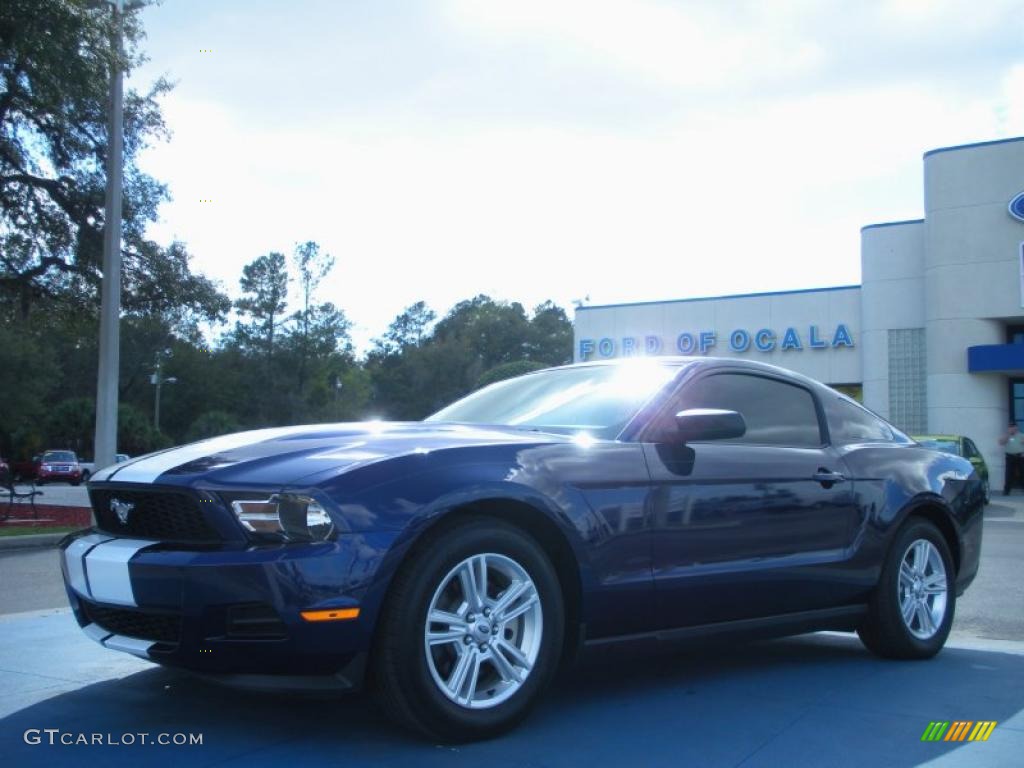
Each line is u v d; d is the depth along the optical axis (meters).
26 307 20.67
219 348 78.75
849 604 4.87
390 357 103.25
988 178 25.88
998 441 25.66
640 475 3.96
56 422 52.53
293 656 3.15
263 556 3.16
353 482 3.30
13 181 18.95
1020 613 7.12
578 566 3.72
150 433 54.78
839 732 3.72
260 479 3.33
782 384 4.97
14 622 5.92
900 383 28.20
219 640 3.17
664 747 3.49
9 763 3.26
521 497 3.58
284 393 76.25
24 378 46.03
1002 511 19.28
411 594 3.29
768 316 30.80
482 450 3.64
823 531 4.66
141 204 19.95
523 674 3.56
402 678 3.27
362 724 3.69
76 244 19.66
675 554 4.02
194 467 3.52
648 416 4.21
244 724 3.69
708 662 4.98
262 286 76.69
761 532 4.36
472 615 3.48
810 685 4.48
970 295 26.00
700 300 31.84
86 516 16.72
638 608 3.90
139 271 20.41
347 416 78.44
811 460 4.71
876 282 28.64
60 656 4.87
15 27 13.91
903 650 5.02
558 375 5.02
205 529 3.33
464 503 3.43
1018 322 26.44
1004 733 3.73
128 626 3.48
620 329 33.19
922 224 28.12
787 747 3.53
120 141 16.11
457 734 3.40
